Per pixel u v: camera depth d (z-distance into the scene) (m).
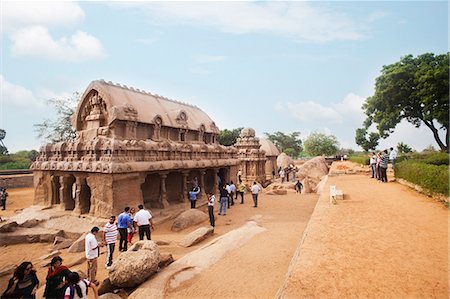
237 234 13.11
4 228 16.34
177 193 25.39
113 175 16.67
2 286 10.91
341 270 6.79
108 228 11.37
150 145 19.52
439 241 8.44
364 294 5.70
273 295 7.79
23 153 72.44
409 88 31.83
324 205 14.38
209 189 31.00
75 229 16.45
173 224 17.69
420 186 16.03
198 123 30.25
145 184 22.27
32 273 6.77
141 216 13.53
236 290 8.25
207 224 18.27
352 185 20.86
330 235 9.37
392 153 22.66
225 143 63.84
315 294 5.79
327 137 79.69
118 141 17.48
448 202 12.75
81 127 22.25
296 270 6.91
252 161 44.06
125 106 19.77
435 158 19.95
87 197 19.19
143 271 9.05
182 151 22.98
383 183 21.23
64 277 7.08
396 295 5.59
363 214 11.90
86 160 18.05
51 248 14.79
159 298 7.98
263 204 25.27
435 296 5.49
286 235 13.78
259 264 9.99
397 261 7.14
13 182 40.41
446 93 28.38
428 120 32.31
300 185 33.91
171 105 28.39
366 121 38.31
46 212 19.42
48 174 21.22
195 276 9.25
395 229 9.70
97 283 9.77
